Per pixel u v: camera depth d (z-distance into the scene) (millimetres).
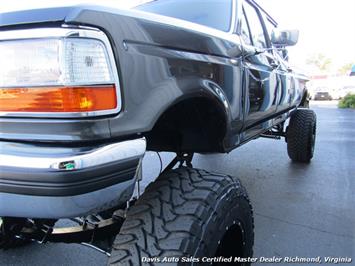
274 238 2609
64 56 1035
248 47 2309
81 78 1052
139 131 1188
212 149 1892
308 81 5668
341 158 5180
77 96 1044
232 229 1556
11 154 1062
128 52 1168
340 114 12891
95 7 1118
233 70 1933
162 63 1308
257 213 3078
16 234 1800
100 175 1080
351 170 4484
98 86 1078
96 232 1687
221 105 1731
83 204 1072
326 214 3055
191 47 1552
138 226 1320
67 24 1045
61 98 1044
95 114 1067
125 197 1215
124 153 1141
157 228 1298
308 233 2691
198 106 1679
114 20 1156
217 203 1396
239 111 2072
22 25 1080
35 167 1025
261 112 2693
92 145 1080
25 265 2244
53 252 2414
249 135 2547
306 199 3422
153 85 1253
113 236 1677
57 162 1007
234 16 2336
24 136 1083
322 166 4695
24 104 1080
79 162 1022
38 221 1733
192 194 1400
